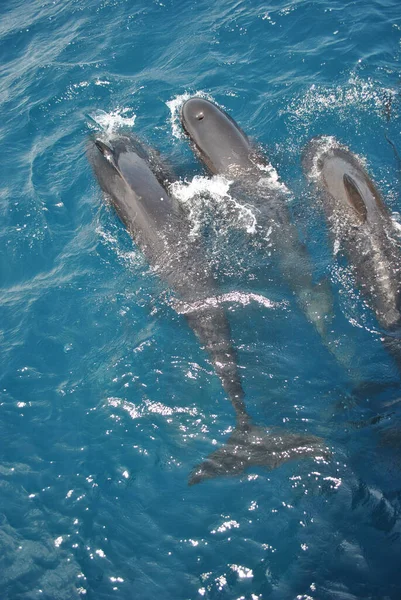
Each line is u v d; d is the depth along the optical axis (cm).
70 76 1584
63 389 891
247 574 665
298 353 862
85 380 895
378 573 643
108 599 670
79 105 1498
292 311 920
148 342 912
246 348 875
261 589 652
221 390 834
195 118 1246
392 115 1261
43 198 1238
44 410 870
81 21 1814
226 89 1426
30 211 1211
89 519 740
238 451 765
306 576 653
